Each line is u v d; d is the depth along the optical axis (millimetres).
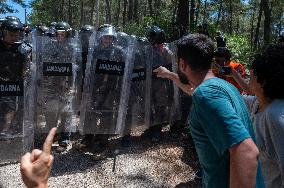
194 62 2047
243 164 1754
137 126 6391
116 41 5809
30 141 5398
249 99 2748
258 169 1992
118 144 6406
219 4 36781
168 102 6672
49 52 5652
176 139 6711
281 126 2158
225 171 1916
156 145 6395
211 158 1938
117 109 5945
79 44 5852
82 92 5895
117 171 5375
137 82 6184
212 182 1962
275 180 2244
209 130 1861
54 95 5785
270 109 2232
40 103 5727
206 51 2031
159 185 5023
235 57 10625
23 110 5273
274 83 2250
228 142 1783
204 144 1951
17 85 5176
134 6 34688
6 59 5051
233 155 1780
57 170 5309
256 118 2371
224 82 1975
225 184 1924
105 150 6062
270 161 2268
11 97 5164
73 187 4859
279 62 2250
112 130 5977
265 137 2266
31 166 1021
